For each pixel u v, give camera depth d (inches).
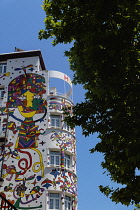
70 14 596.4
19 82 1259.8
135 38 556.7
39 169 1065.5
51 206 1011.3
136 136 480.7
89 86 596.1
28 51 1315.2
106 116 561.9
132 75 514.3
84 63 607.2
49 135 1133.1
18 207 997.2
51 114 1187.3
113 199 524.7
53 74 1273.4
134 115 505.4
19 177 1053.8
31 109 1190.9
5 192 1024.9
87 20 576.4
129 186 510.0
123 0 502.0
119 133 510.3
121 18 544.4
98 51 540.1
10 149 1110.4
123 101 516.4
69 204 1062.4
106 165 576.4
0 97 1240.8
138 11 531.8
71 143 1160.8
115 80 509.7
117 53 533.6
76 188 1109.1
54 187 1033.5
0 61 1348.4
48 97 1214.3
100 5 526.0
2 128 1154.7
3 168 1071.6
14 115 1184.2
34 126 1154.0
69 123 580.1
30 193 1021.8
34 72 1275.8
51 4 612.7
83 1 558.3
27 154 1098.1
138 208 669.3
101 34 546.0
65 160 1126.4
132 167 497.7
